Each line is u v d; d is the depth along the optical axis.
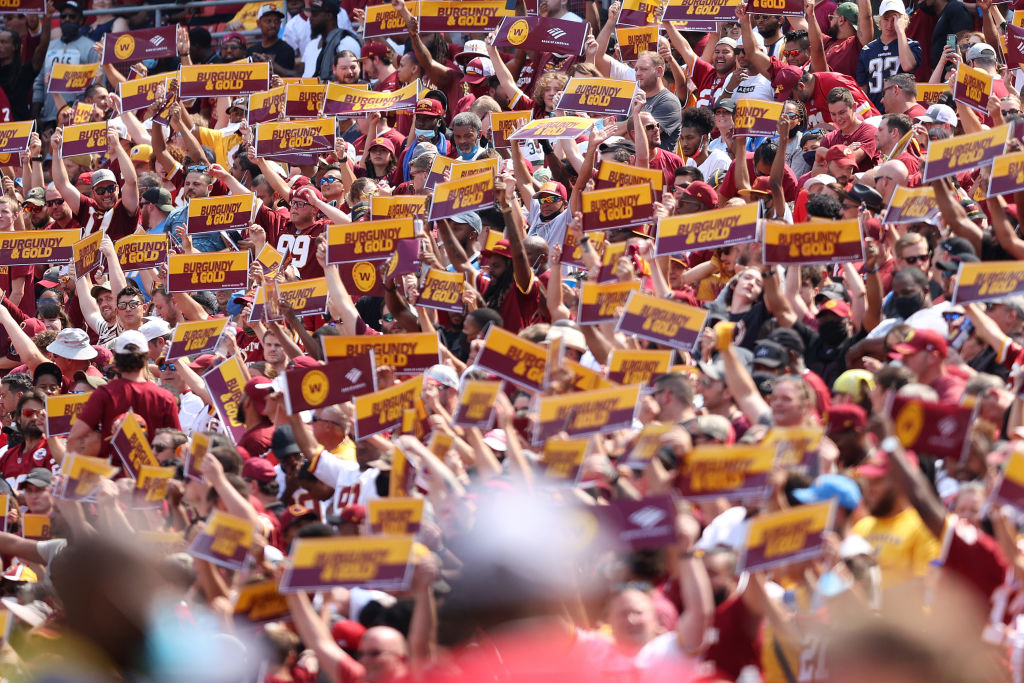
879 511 18.95
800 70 42.88
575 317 31.70
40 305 40.88
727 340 23.73
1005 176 27.50
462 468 22.66
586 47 43.12
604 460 21.81
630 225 31.02
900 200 29.02
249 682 18.92
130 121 49.56
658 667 16.59
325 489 27.48
